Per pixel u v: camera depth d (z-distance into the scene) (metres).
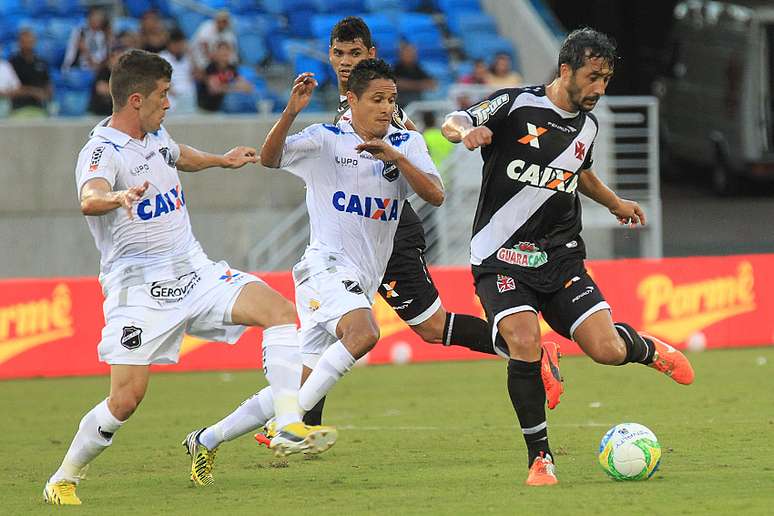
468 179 57.72
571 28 102.19
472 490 22.53
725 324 49.12
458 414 34.88
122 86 21.95
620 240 62.56
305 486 23.78
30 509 22.02
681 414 33.47
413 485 23.47
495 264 23.17
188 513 21.05
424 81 63.44
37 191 59.34
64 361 45.69
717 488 22.02
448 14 72.62
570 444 28.52
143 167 22.16
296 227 60.34
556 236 23.33
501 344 23.42
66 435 33.16
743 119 79.62
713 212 78.25
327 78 65.50
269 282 45.66
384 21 70.06
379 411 35.91
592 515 19.61
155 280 22.36
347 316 23.64
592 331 23.12
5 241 59.22
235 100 63.06
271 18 70.00
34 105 62.03
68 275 59.84
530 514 19.88
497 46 70.62
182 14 68.88
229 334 22.89
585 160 23.58
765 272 49.69
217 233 60.12
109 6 68.75
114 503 22.42
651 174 59.72
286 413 22.11
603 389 39.34
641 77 97.56
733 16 81.31
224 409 37.22
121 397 22.23
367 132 23.97
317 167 24.20
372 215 24.33
